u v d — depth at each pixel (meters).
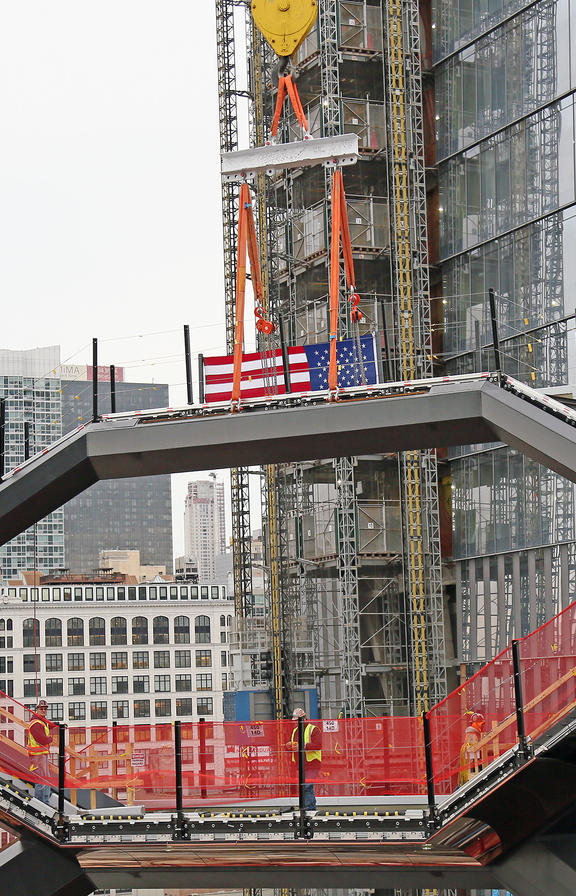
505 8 59.66
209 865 27.08
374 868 26.39
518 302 58.44
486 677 23.02
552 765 22.95
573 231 55.06
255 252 27.56
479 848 24.66
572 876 23.69
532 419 23.56
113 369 27.12
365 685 64.88
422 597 62.44
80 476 27.34
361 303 66.44
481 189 61.50
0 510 26.78
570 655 21.67
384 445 26.58
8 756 26.23
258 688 78.69
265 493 88.88
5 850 26.77
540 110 57.19
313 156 27.14
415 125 65.12
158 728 25.50
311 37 70.62
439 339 64.19
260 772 24.83
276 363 27.08
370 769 24.38
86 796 26.45
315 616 73.12
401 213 64.44
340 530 64.25
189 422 26.17
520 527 57.94
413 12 65.12
